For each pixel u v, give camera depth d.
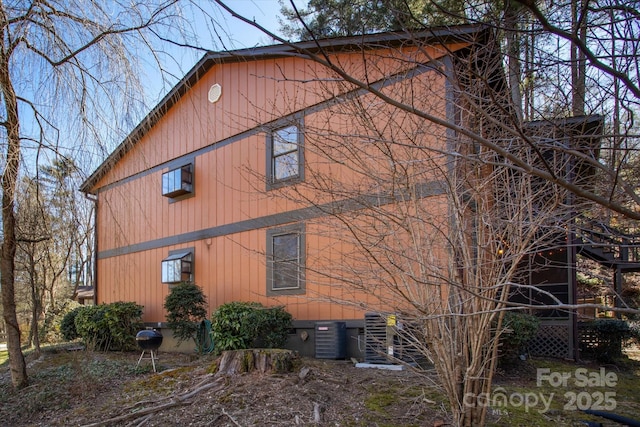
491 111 3.20
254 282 8.38
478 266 3.18
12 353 5.50
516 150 3.22
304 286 7.40
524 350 6.86
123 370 6.29
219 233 9.21
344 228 4.11
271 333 7.06
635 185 2.79
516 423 3.84
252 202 8.54
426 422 3.79
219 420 4.04
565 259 7.98
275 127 4.79
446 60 3.54
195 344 8.94
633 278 11.16
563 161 3.27
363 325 6.78
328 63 1.55
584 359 7.39
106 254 11.88
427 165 3.64
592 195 1.62
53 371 6.25
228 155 9.15
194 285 8.93
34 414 4.67
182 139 10.27
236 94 8.99
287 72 7.81
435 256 3.52
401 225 3.42
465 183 3.46
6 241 5.04
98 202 5.37
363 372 5.46
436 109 3.74
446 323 3.36
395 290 3.35
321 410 4.15
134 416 4.22
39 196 4.73
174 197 10.42
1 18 4.12
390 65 4.04
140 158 5.41
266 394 4.50
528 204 3.25
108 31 4.38
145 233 11.09
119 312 9.38
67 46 4.45
